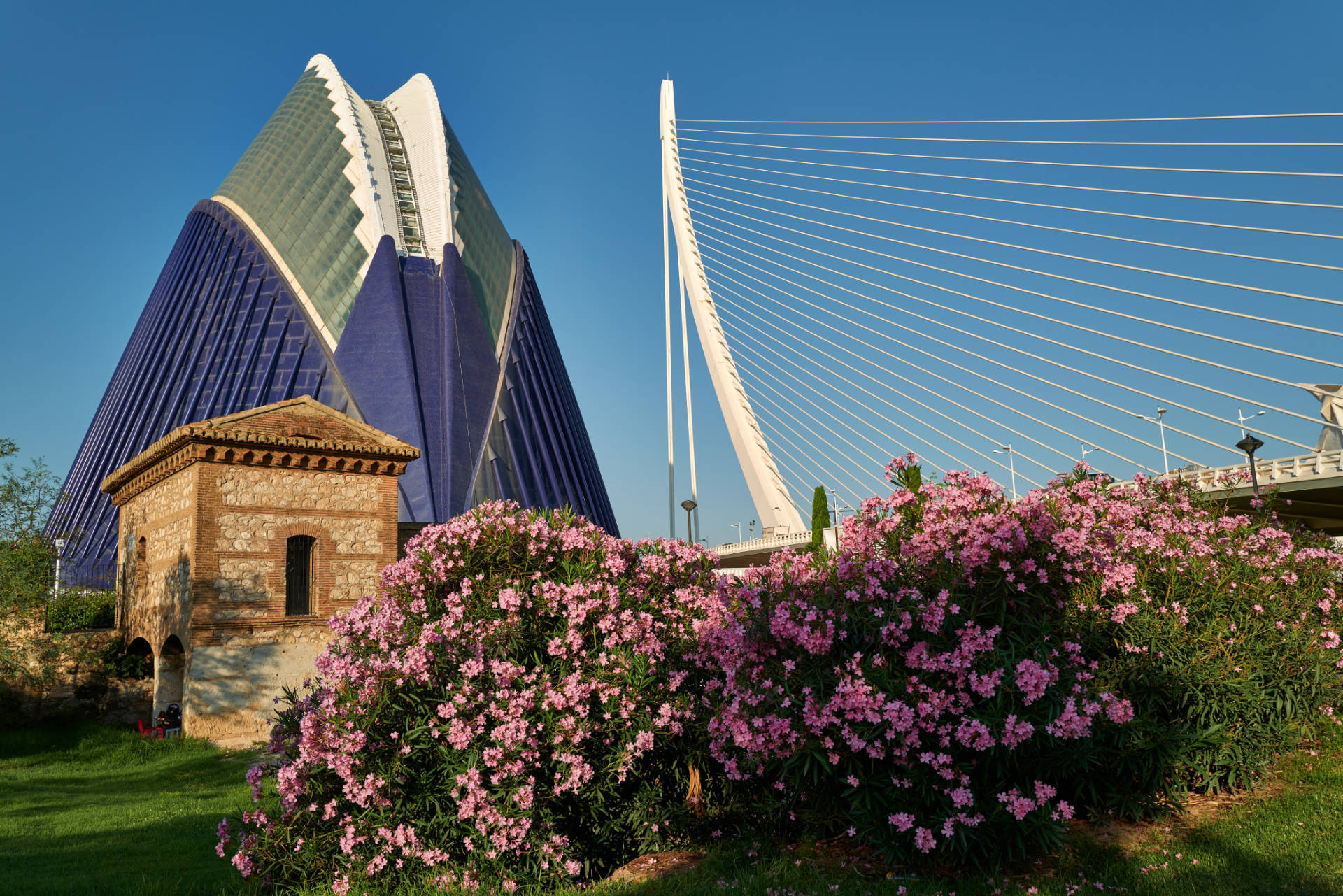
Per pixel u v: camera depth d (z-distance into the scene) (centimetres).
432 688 944
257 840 960
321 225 6800
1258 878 686
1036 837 757
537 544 1062
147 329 7006
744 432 5700
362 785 892
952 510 855
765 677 840
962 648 756
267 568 2514
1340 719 1095
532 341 7138
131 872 1102
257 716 2431
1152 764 850
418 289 6669
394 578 1066
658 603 1113
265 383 6088
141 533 2947
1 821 1502
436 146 7506
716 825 1009
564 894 856
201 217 7412
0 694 2703
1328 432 5841
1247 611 1005
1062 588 851
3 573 2702
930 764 766
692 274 6222
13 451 2892
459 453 5900
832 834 915
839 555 905
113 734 2520
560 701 909
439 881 877
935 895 720
